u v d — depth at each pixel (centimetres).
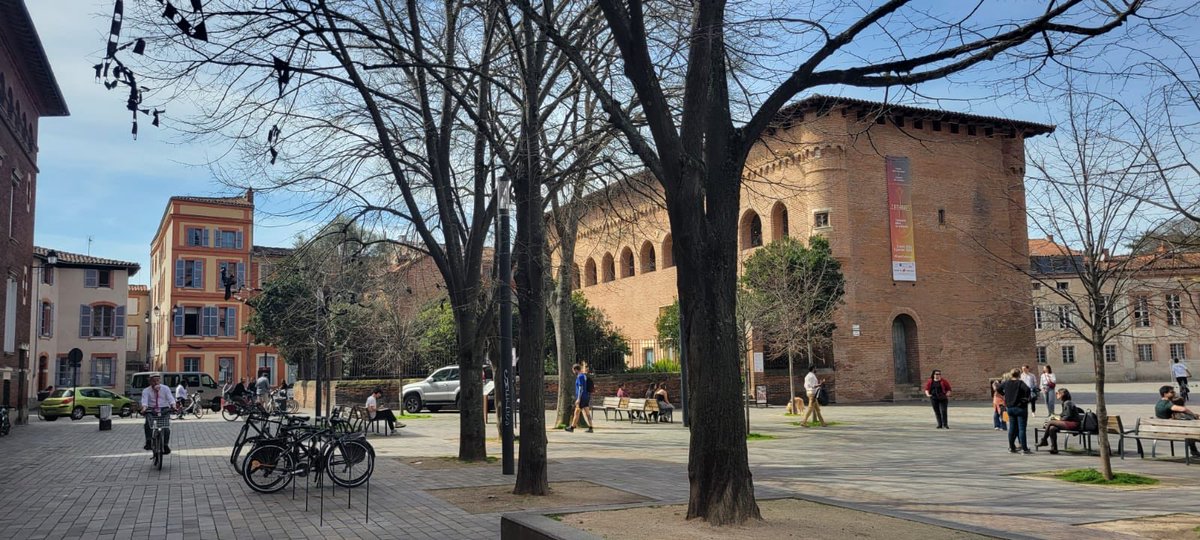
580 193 1488
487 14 1376
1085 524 884
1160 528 859
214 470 1479
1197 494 1096
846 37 829
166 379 4303
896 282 3616
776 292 2739
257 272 4494
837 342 3481
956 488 1163
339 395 3709
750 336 2523
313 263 1581
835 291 3219
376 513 1002
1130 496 1082
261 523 948
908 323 3700
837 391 3453
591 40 1323
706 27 847
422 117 1477
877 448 1744
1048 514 948
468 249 1526
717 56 866
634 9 826
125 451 1905
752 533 732
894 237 3622
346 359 3891
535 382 1137
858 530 739
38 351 5106
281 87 835
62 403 3572
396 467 1468
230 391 3666
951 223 3766
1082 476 1237
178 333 6138
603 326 3972
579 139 1375
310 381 4056
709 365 809
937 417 2266
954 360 3716
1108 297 1262
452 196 1551
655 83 838
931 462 1486
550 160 1259
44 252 5150
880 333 3559
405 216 1477
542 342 1159
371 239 1575
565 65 1471
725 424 798
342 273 1688
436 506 1046
